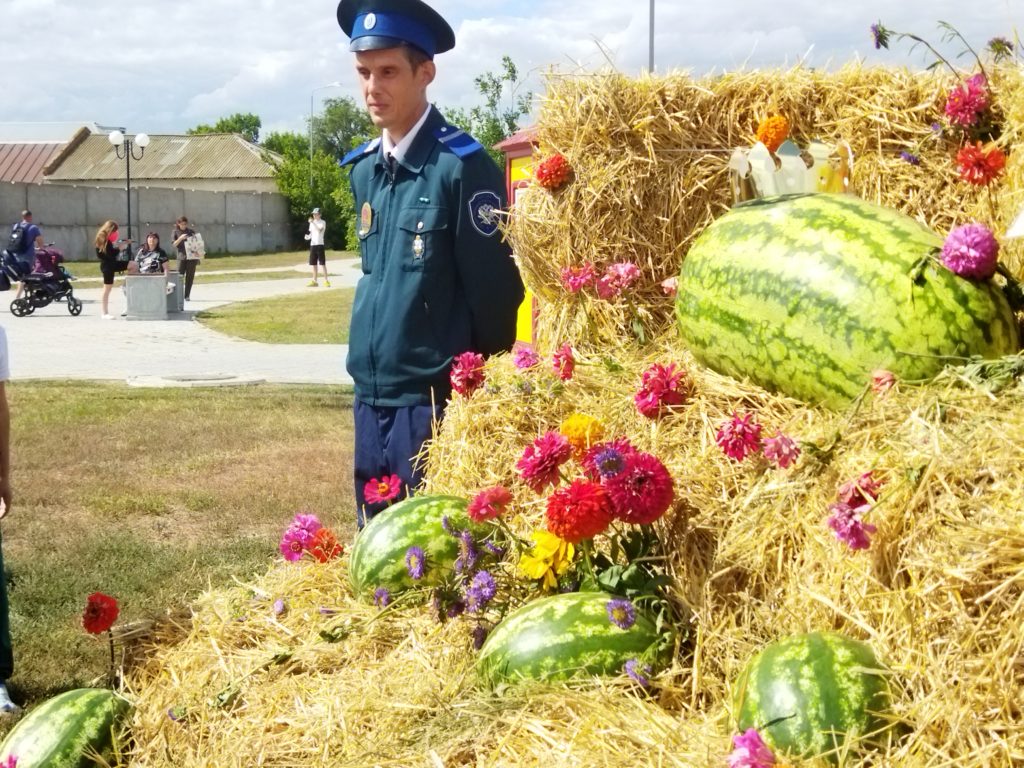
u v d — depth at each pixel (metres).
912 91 3.79
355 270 42.34
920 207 3.74
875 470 2.33
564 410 3.44
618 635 2.55
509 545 3.12
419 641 2.98
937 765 1.98
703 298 3.22
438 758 2.32
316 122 109.75
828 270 2.93
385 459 4.35
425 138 4.23
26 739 2.90
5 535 6.43
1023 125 3.41
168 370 14.35
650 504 2.55
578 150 3.96
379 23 4.08
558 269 4.07
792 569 2.50
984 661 2.00
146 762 2.82
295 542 3.74
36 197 45.75
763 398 3.09
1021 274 3.19
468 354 3.68
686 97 3.92
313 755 2.56
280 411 10.90
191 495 7.37
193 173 74.06
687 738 2.22
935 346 2.76
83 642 4.62
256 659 3.10
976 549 2.04
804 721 2.12
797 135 3.95
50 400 11.50
